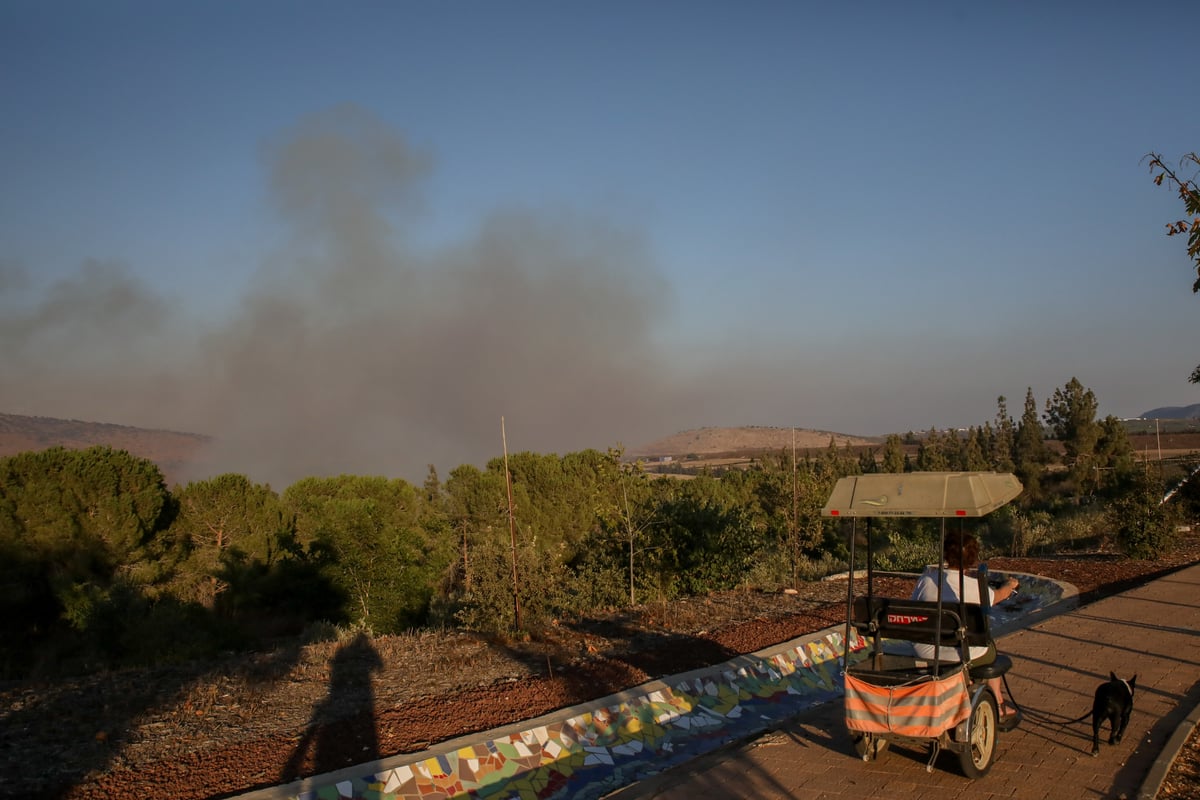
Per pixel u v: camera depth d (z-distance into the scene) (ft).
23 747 23.06
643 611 43.42
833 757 21.40
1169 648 31.07
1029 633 34.60
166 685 29.60
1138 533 55.11
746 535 51.98
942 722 18.42
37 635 58.95
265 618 68.80
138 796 19.70
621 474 50.08
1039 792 18.42
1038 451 133.59
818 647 34.73
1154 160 19.60
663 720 26.53
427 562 67.87
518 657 33.27
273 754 22.34
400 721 24.95
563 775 22.71
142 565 69.46
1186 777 18.88
